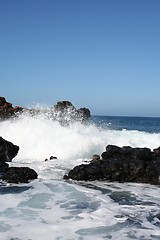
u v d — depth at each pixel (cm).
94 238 656
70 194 988
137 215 809
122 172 1212
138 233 691
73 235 668
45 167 1399
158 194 1039
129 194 1025
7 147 1502
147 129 5409
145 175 1221
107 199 952
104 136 2319
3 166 1229
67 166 1437
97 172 1205
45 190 1021
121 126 6056
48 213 802
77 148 1939
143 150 1380
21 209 827
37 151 1906
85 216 786
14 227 699
